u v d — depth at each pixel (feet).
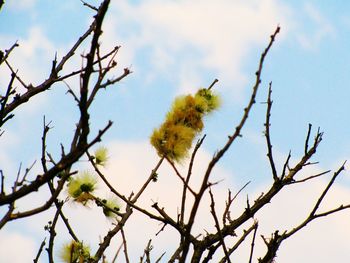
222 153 15.69
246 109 15.66
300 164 24.31
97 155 24.73
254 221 22.63
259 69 15.92
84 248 23.21
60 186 16.78
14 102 22.13
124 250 21.36
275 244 20.52
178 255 20.99
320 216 21.83
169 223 21.34
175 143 19.84
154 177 25.68
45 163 20.70
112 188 22.06
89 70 15.60
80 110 15.66
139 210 21.79
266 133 23.75
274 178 23.75
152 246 21.63
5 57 22.40
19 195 15.84
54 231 21.31
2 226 16.21
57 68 24.40
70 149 17.02
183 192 20.25
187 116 20.68
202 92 22.49
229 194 23.03
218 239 21.88
